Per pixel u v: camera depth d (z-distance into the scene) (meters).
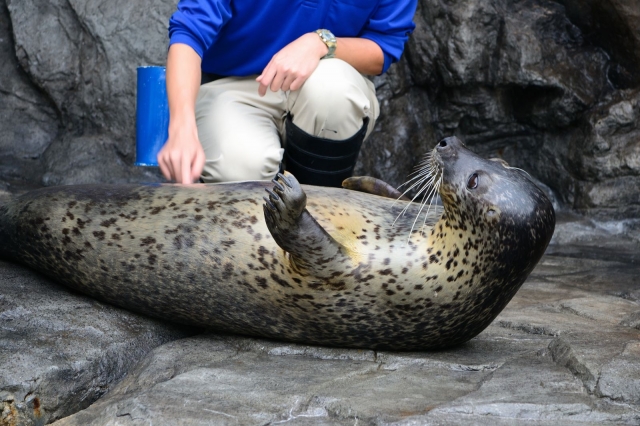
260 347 3.40
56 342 3.17
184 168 3.59
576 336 3.36
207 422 2.46
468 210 3.10
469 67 7.63
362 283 3.17
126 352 3.30
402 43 4.70
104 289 3.59
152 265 3.44
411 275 3.17
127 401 2.63
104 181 7.15
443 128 8.12
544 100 7.67
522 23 7.68
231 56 4.45
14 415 2.85
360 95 4.32
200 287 3.40
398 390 2.79
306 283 3.19
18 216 3.77
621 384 2.70
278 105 4.44
